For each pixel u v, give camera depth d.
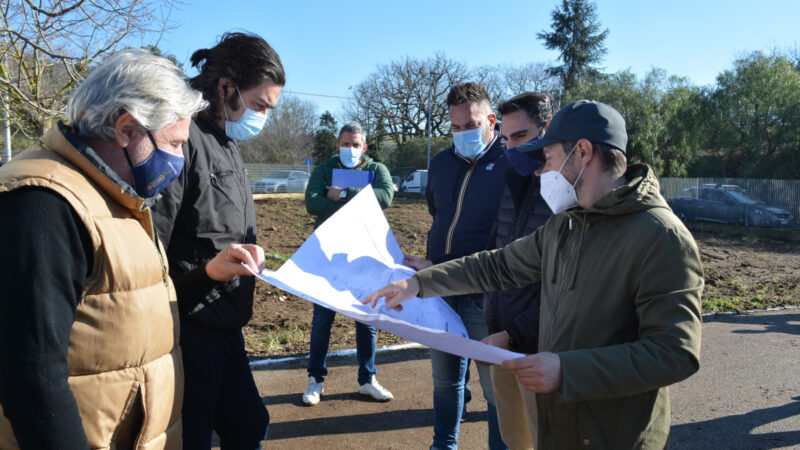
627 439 1.65
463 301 3.10
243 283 2.26
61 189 1.28
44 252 1.22
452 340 1.60
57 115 7.15
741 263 11.71
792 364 5.12
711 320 6.76
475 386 4.49
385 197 4.45
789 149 22.92
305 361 4.85
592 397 1.53
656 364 1.50
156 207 1.97
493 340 2.36
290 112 52.91
